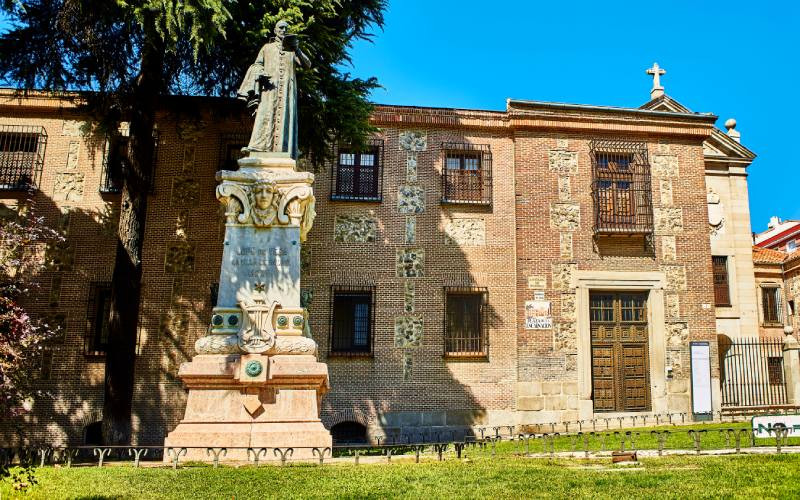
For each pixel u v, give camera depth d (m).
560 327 24.03
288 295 13.06
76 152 24.41
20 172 24.19
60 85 20.09
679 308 24.81
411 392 23.38
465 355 23.75
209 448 10.74
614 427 23.45
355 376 23.28
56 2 18.31
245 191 13.49
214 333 12.67
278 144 14.16
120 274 18.50
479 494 8.87
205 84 21.98
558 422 23.30
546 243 24.56
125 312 18.27
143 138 19.23
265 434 11.95
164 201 23.97
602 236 24.70
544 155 25.23
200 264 23.56
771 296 37.25
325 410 22.89
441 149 25.20
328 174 24.61
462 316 24.38
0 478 8.27
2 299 9.93
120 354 17.98
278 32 15.06
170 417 22.41
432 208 24.78
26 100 24.36
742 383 28.17
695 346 24.50
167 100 22.98
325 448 11.35
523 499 8.56
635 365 24.47
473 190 25.12
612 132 25.64
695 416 23.94
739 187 32.06
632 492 8.94
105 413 17.66
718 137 32.19
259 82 14.45
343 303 24.14
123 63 19.83
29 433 22.22
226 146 24.36
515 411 23.55
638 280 24.70
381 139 25.05
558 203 24.92
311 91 19.41
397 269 24.22
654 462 11.66
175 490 9.13
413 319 23.92
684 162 26.00
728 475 9.96
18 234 15.88
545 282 24.28
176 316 23.14
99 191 24.03
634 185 25.38
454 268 24.41
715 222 31.61
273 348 12.48
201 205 23.97
